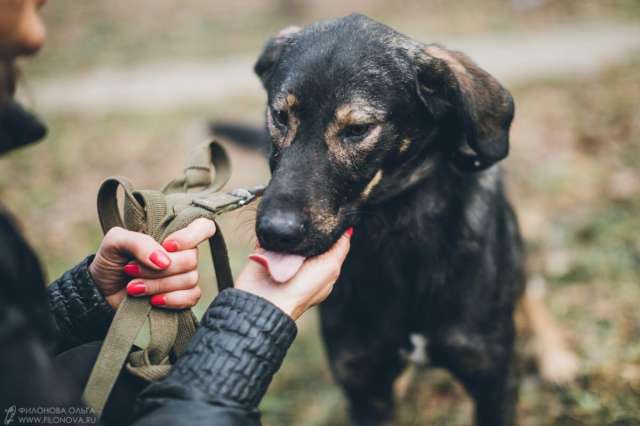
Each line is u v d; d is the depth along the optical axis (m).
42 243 5.34
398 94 2.20
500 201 2.69
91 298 1.67
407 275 2.49
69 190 6.43
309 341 3.82
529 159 5.57
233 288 1.53
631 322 3.46
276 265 1.62
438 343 2.57
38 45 1.21
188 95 9.41
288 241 1.91
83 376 1.62
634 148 5.39
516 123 6.45
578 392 3.09
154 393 1.35
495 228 2.58
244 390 1.35
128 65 11.70
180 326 1.64
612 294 3.69
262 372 1.39
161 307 1.60
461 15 11.95
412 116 2.26
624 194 4.67
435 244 2.43
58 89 10.60
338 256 1.77
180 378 1.35
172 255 1.58
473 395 2.76
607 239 4.13
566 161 5.39
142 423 1.27
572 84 7.32
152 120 8.26
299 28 2.62
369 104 2.13
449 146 2.39
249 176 5.91
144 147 7.29
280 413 3.30
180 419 1.26
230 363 1.36
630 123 5.86
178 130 7.67
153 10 15.21
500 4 12.23
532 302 3.47
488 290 2.52
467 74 2.28
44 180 6.75
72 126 8.48
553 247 4.20
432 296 2.49
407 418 3.20
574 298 3.76
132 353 1.59
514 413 2.80
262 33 12.96
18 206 6.18
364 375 2.69
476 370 2.60
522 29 10.45
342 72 2.12
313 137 2.12
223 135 5.18
